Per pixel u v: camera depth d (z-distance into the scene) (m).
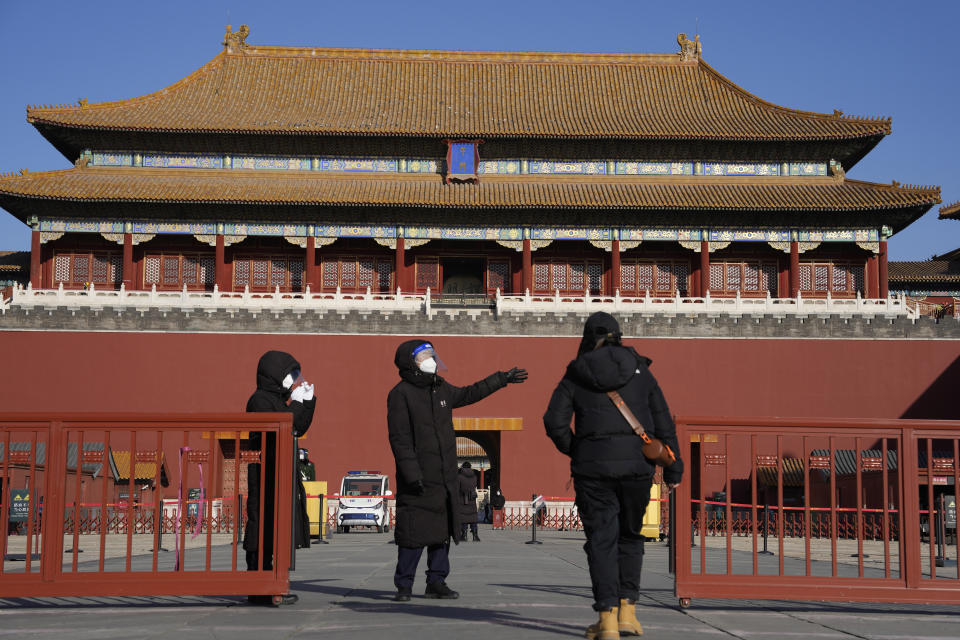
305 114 69.50
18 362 54.47
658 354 55.66
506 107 71.94
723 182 69.12
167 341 54.88
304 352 55.03
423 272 69.62
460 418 53.84
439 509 12.67
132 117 67.00
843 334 55.72
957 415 54.91
